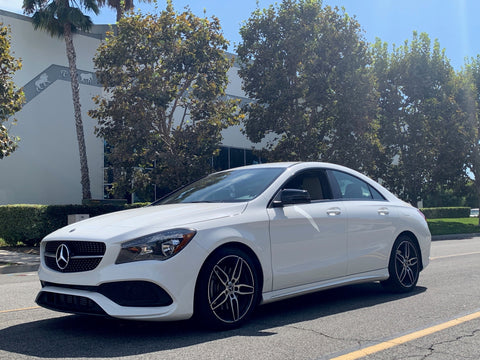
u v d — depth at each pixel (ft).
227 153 87.40
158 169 60.29
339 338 14.79
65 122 71.05
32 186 67.36
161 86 57.21
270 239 16.84
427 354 13.21
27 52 67.56
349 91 66.90
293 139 68.74
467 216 140.15
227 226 15.80
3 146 46.09
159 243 14.48
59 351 13.67
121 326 16.46
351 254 19.63
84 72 73.72
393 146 88.63
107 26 76.23
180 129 61.26
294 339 14.67
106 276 14.20
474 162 93.56
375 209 21.18
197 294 14.96
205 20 59.47
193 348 13.73
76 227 16.07
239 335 15.10
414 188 88.22
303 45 65.87
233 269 15.72
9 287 27.48
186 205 17.52
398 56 90.07
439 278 27.12
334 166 20.99
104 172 74.69
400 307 19.34
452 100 89.40
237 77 88.07
